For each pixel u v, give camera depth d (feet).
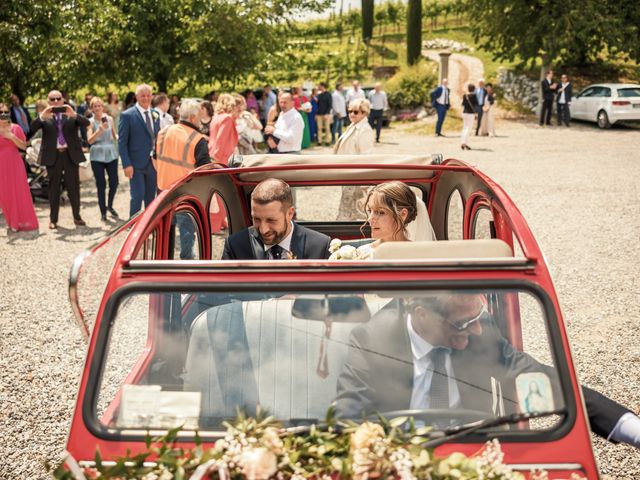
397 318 8.55
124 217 38.86
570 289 24.94
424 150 70.64
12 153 35.06
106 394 8.21
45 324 22.47
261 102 76.64
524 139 78.89
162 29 81.41
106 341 8.14
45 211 41.39
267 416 8.38
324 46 158.51
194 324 8.70
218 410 8.45
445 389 8.49
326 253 14.42
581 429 7.81
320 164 15.90
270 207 13.08
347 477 7.35
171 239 12.49
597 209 38.88
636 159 59.06
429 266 8.34
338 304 8.43
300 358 8.59
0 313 23.59
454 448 7.77
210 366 8.63
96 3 75.66
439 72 103.14
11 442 15.17
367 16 156.25
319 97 79.82
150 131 32.73
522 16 101.45
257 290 8.33
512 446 7.78
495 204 11.65
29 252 31.63
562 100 91.04
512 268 8.36
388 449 7.43
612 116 85.51
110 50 79.30
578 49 99.50
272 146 35.76
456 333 8.57
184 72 82.84
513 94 108.47
